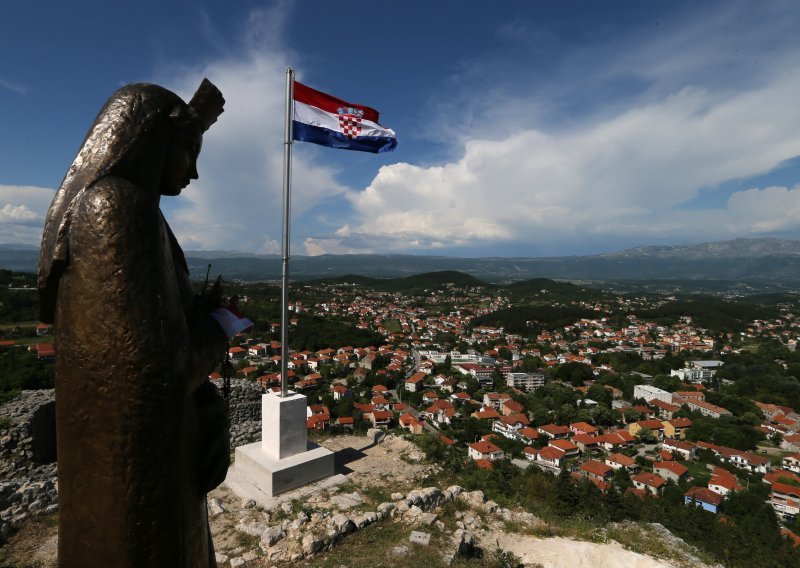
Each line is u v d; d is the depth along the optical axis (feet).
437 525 24.44
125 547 6.01
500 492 31.32
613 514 38.27
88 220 5.98
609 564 24.02
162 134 7.08
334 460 32.32
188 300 7.47
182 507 6.73
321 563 20.98
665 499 106.42
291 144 27.84
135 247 6.06
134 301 5.93
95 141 6.52
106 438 5.92
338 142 31.32
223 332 7.61
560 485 41.68
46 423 31.30
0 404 31.58
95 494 6.04
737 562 40.47
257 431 38.65
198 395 7.88
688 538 47.29
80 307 5.95
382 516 24.70
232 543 22.11
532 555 23.67
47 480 26.17
